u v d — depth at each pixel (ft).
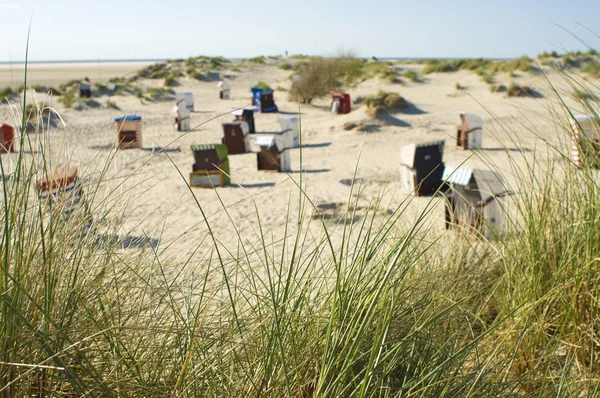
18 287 4.41
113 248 6.49
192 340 5.24
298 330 6.16
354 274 5.99
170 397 5.14
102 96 104.73
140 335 5.78
